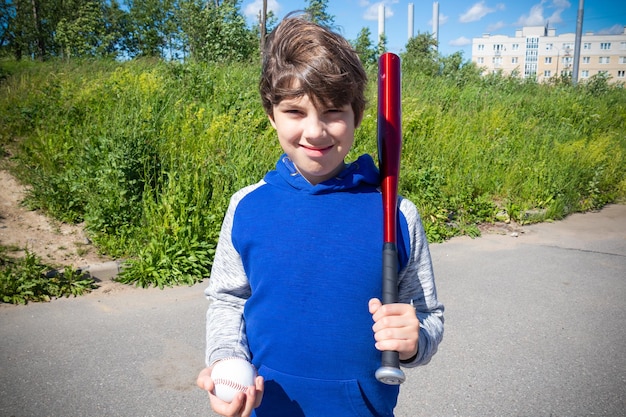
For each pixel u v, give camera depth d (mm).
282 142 1102
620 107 11422
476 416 2596
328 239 1099
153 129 5559
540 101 10648
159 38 25562
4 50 25688
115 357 3031
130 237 4496
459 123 8266
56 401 2621
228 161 5246
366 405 1082
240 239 1177
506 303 3906
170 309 3668
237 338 1157
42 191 5039
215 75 8352
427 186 5988
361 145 6391
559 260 4906
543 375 2953
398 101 1208
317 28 1077
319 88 1004
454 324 3557
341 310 1065
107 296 3850
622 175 8195
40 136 5809
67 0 28188
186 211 4461
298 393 1070
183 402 2643
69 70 9281
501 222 6102
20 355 3025
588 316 3711
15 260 4059
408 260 1162
